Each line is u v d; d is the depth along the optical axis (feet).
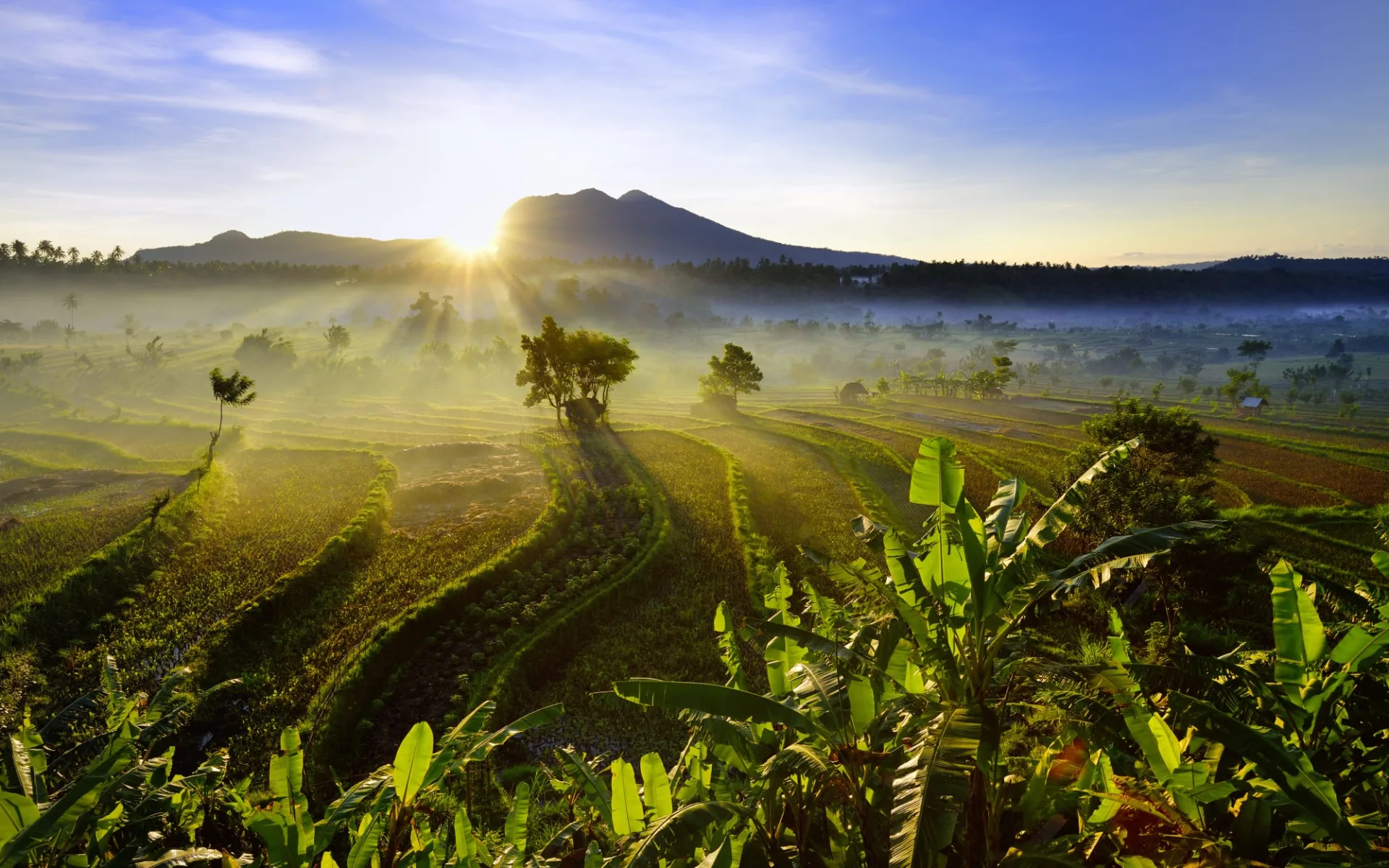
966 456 206.08
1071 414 327.06
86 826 18.92
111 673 25.46
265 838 19.33
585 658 84.64
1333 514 138.10
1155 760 18.52
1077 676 19.49
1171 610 88.84
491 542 119.75
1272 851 18.33
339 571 107.04
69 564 99.14
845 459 205.26
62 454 210.79
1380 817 17.87
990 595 19.54
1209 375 577.02
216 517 130.72
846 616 27.66
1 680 70.18
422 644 86.84
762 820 23.50
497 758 64.85
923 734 17.28
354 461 191.42
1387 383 497.46
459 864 21.36
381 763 65.51
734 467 180.34
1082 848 21.31
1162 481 90.58
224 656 78.59
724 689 20.35
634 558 112.27
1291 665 19.30
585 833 30.60
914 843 14.03
